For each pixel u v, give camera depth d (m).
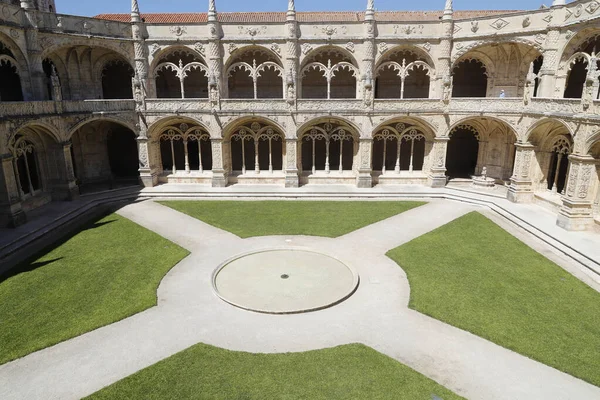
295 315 16.84
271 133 38.03
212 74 35.84
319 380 13.16
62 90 35.75
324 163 44.50
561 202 29.23
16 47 29.22
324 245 24.56
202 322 16.36
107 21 34.09
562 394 12.70
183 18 42.25
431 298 18.28
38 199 30.92
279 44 35.97
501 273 20.78
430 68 36.50
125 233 26.45
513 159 37.41
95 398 12.47
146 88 36.62
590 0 26.50
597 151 24.73
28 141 30.56
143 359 14.22
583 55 27.22
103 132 39.25
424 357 14.36
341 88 42.19
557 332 15.84
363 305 17.67
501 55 35.81
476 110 34.59
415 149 43.50
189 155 44.09
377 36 35.56
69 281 19.81
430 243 24.81
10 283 19.61
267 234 26.47
